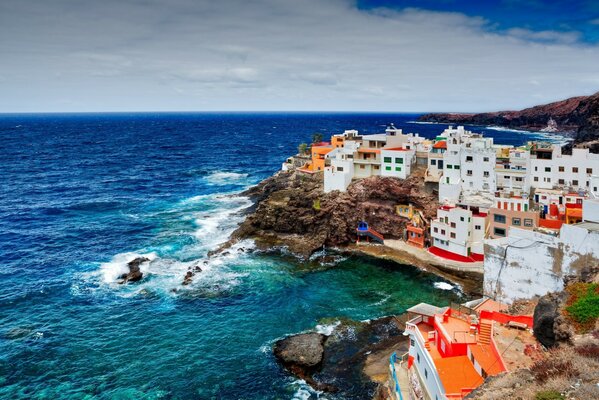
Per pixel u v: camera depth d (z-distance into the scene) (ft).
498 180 304.30
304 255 285.02
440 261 264.52
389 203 311.47
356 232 306.14
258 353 181.68
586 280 134.62
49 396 156.25
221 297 228.22
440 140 375.25
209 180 535.19
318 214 305.53
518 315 142.82
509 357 111.45
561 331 112.27
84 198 432.66
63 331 196.03
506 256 174.29
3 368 169.99
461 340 119.55
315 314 212.02
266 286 241.14
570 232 156.35
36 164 632.79
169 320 206.08
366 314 212.02
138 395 157.58
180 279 248.32
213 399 156.76
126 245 301.63
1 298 224.33
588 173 293.23
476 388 99.66
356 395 157.07
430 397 114.73
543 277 165.27
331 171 323.37
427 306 162.71
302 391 160.35
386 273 260.01
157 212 383.65
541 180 307.17
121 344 187.01
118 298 226.58
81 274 253.85
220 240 312.71
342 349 183.73
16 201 415.64
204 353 181.57
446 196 296.51
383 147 352.28
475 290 234.79
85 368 171.32
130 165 640.17
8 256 280.51
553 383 90.43
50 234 322.96
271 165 654.94
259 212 321.73
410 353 140.67
